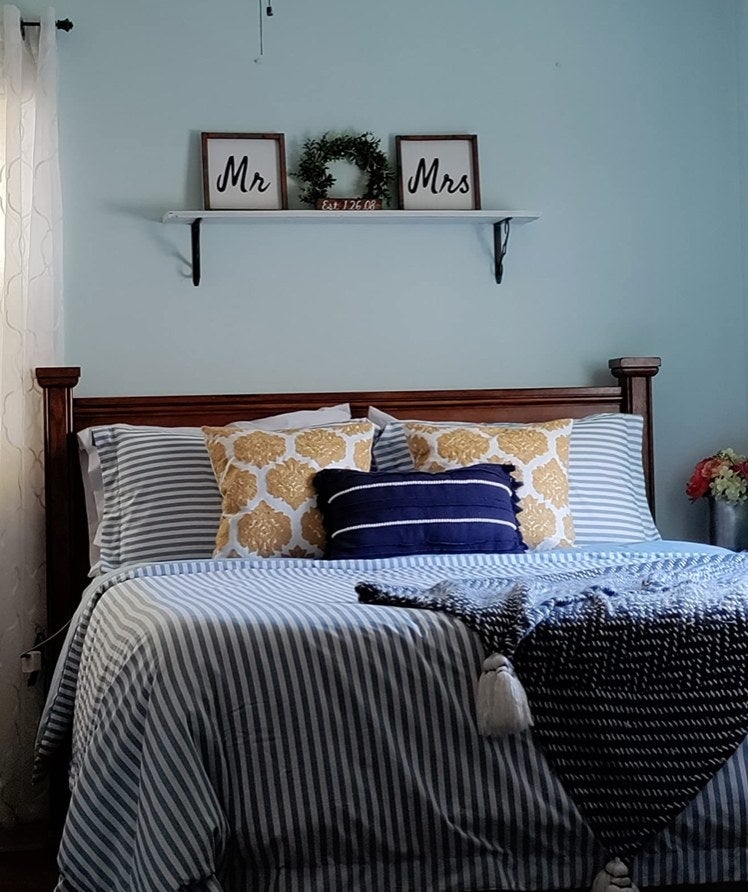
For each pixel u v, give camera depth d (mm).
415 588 2307
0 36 3547
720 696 2053
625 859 1991
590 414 3898
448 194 3867
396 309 3895
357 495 3104
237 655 2002
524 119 3965
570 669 2041
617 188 4027
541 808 2004
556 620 2088
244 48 3781
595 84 4012
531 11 3967
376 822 1980
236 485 3162
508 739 2020
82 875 1969
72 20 3676
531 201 3975
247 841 1951
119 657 2145
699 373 4078
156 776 1912
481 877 2006
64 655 2865
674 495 4059
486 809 1999
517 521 3254
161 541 3217
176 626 2055
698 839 2018
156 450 3375
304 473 3205
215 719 1963
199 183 3758
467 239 3939
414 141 3852
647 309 4047
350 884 1980
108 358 3713
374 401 3764
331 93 3830
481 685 1993
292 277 3828
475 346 3947
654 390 4055
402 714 2010
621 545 3336
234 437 3275
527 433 3447
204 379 3775
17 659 3463
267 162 3764
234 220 3750
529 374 3984
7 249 3475
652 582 2379
